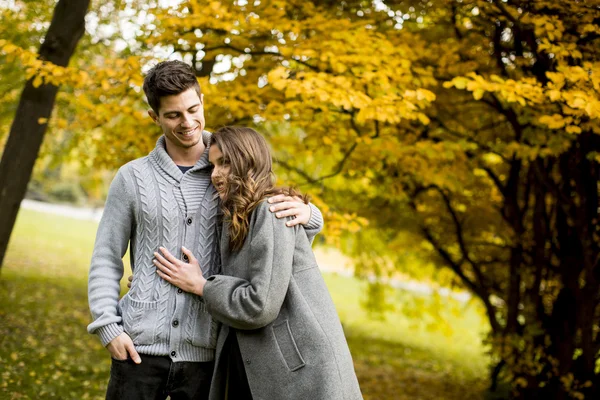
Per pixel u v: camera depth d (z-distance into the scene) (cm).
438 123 457
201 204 206
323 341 191
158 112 200
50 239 1593
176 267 197
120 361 197
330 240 384
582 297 444
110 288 197
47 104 496
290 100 409
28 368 457
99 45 677
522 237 506
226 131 205
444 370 827
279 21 381
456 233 579
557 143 379
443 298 775
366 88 382
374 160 456
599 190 471
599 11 342
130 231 206
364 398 596
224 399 203
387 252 740
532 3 358
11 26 590
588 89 320
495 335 526
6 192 487
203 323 202
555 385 477
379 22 440
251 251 192
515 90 326
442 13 435
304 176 492
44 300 789
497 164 534
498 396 594
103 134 478
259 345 195
